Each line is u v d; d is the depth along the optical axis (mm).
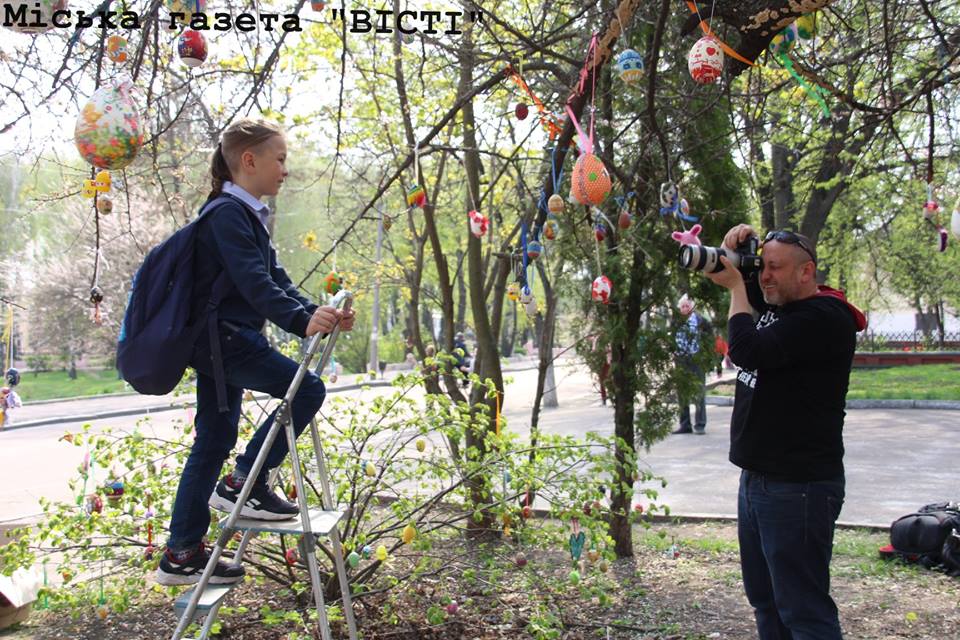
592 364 5645
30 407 21250
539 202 4867
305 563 4406
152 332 2635
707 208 5402
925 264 21312
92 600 4863
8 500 8734
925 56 6055
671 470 9438
